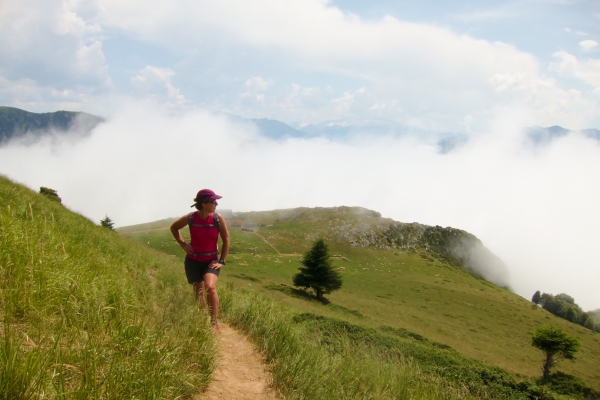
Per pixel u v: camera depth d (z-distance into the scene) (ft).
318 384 15.88
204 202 19.22
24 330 11.05
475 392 34.96
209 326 16.07
